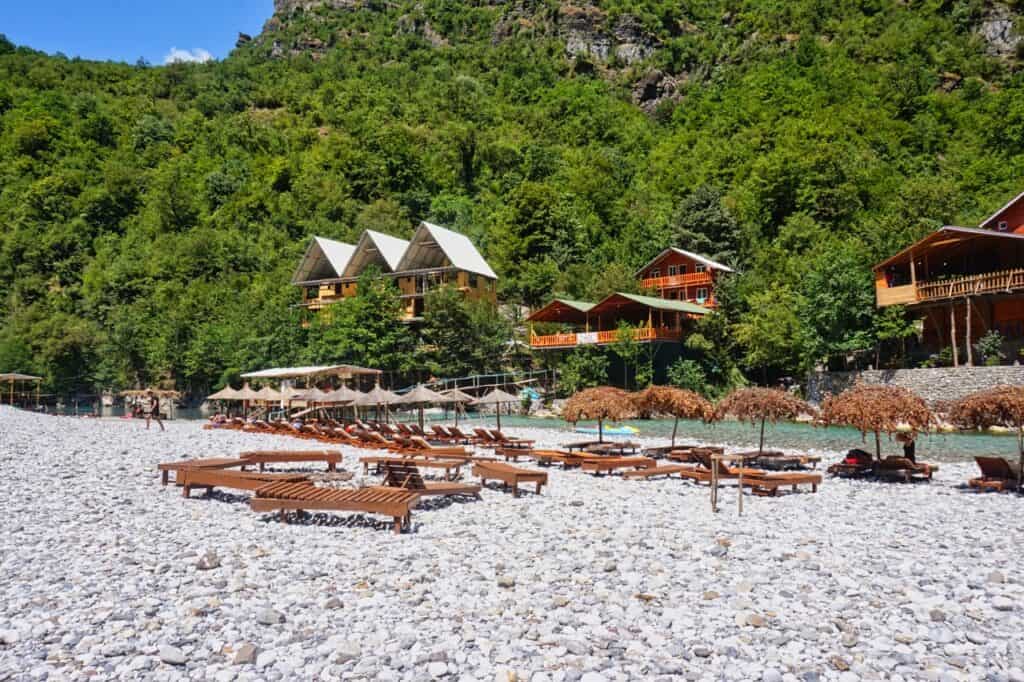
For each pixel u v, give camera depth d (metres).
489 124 132.50
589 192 91.94
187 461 17.80
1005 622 7.64
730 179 90.31
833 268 43.34
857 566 9.96
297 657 6.60
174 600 8.29
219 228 101.12
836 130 92.31
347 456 23.70
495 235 83.75
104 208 106.31
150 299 82.94
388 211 98.31
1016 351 37.66
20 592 8.49
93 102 137.88
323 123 139.38
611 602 8.32
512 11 188.12
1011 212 39.50
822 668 6.40
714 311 54.75
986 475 17.69
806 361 45.28
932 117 101.56
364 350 57.12
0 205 105.94
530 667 6.40
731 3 175.62
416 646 6.91
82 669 6.29
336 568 9.79
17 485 15.99
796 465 21.48
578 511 14.23
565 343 53.94
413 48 184.75
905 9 145.75
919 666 6.47
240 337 67.19
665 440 30.75
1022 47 126.50
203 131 131.62
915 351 45.28
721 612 7.98
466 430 39.00
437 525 12.88
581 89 144.25
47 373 74.88
